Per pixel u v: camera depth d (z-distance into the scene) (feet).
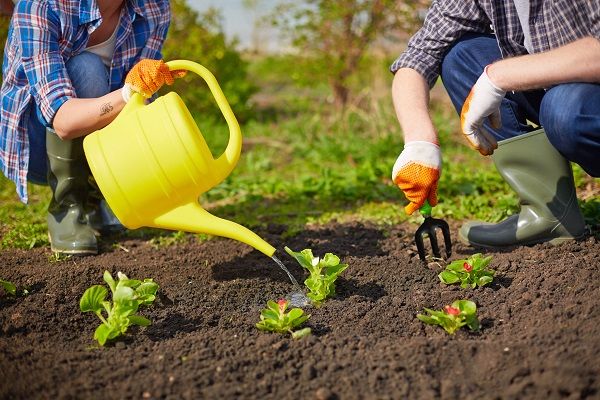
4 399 5.31
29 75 6.86
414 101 6.72
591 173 6.64
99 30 7.28
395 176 6.41
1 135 7.32
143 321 6.06
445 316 5.89
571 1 6.24
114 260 7.44
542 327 5.81
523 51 6.69
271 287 6.73
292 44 12.89
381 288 6.66
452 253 7.23
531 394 5.20
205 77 6.38
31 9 6.89
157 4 7.50
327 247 7.56
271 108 14.43
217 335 5.99
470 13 6.89
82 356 5.75
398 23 11.91
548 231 7.03
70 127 6.66
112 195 6.30
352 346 5.77
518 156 6.99
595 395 5.16
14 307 6.48
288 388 5.39
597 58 5.87
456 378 5.42
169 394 5.33
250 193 9.46
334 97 13.00
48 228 7.68
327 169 9.75
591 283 6.28
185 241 7.91
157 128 6.19
